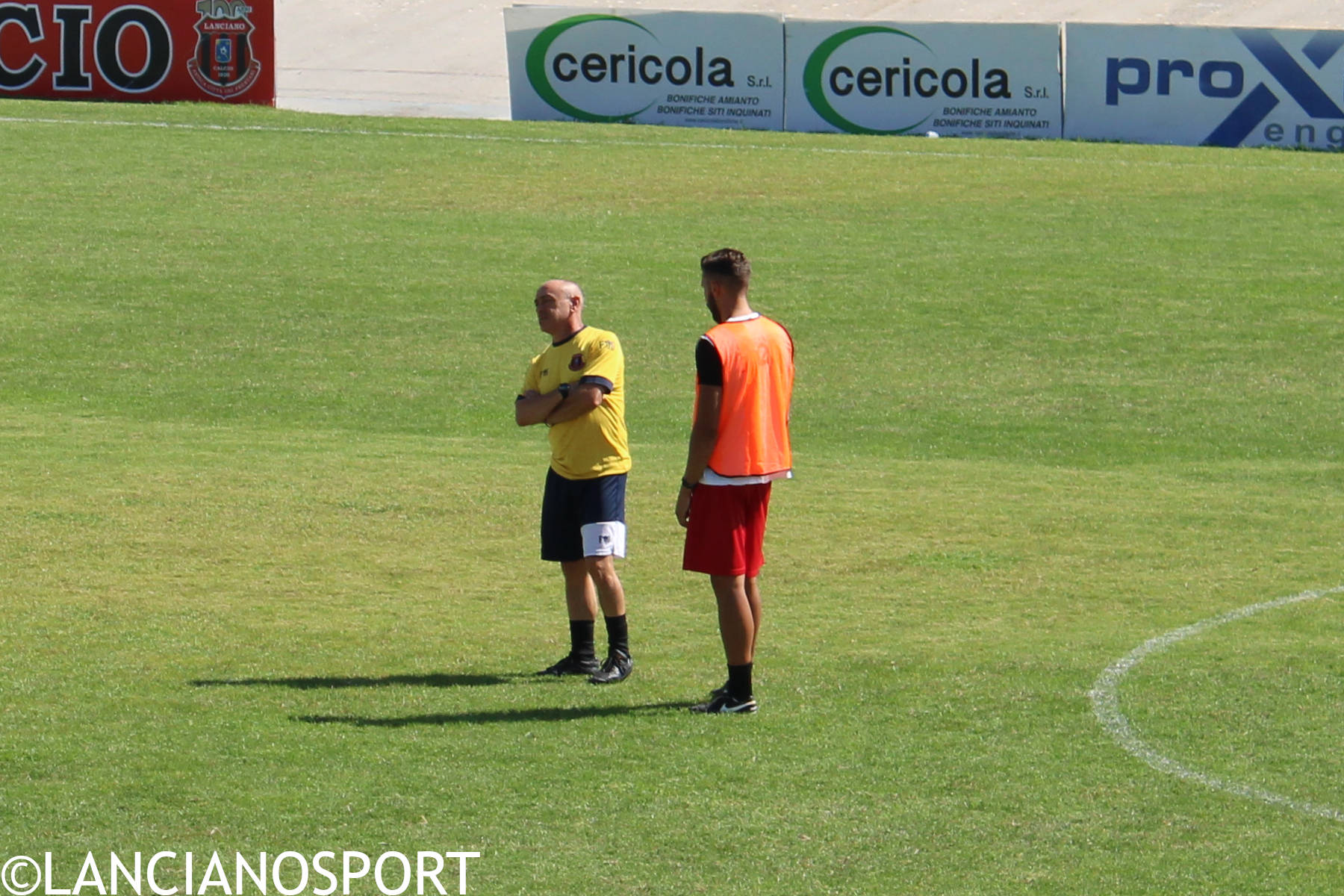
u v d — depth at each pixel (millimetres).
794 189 104875
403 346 71938
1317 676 30125
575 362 29656
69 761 24844
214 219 93688
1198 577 38719
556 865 21484
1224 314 79500
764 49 122375
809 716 27578
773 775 24703
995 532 43500
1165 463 55844
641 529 43344
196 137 113938
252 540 41125
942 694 28891
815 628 33812
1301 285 84625
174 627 33000
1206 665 30859
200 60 125125
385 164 109125
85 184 99688
